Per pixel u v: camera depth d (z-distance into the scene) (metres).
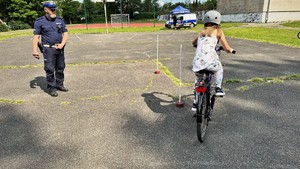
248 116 4.37
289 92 5.59
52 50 5.37
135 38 18.45
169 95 5.51
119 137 3.72
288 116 4.35
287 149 3.33
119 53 11.45
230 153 3.25
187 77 6.94
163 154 3.26
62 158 3.21
